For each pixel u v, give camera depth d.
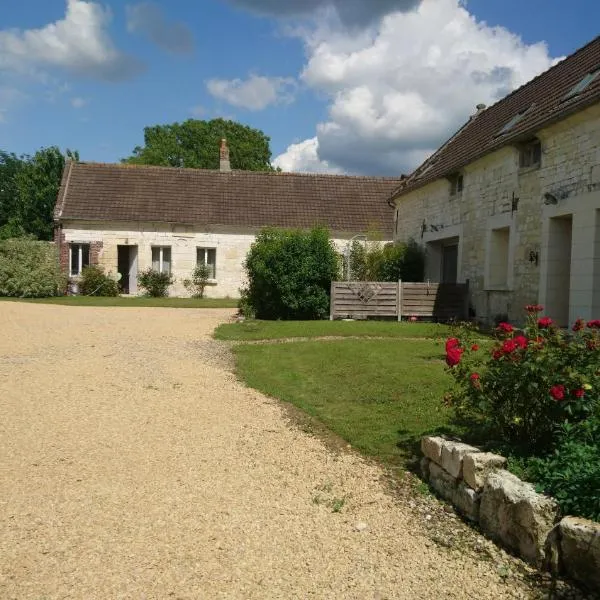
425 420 5.73
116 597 2.88
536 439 4.21
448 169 15.54
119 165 26.20
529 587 3.06
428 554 3.39
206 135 43.66
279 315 15.40
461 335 4.96
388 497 4.14
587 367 3.95
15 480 4.24
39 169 35.03
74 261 24.08
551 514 3.22
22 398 6.38
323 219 25.53
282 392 6.96
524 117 13.26
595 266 9.66
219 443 5.18
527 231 11.91
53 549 3.31
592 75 11.29
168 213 24.48
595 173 9.66
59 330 11.48
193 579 3.06
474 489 3.77
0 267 20.72
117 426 5.55
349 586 3.05
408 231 19.75
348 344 10.44
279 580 3.09
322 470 4.61
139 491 4.13
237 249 24.77
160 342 10.48
